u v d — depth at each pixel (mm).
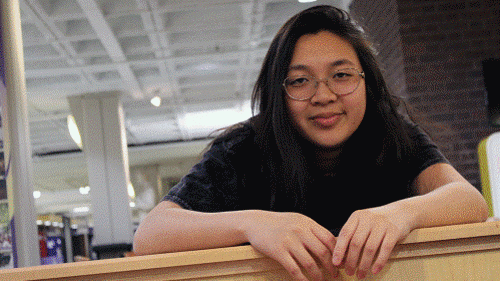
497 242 565
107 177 10281
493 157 3877
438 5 5062
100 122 10344
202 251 549
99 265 533
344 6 6695
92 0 5754
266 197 1020
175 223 744
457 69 4988
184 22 6836
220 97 11312
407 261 570
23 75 3566
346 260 579
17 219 3246
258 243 595
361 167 1034
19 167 3326
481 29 5047
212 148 1032
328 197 1040
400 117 1034
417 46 4992
